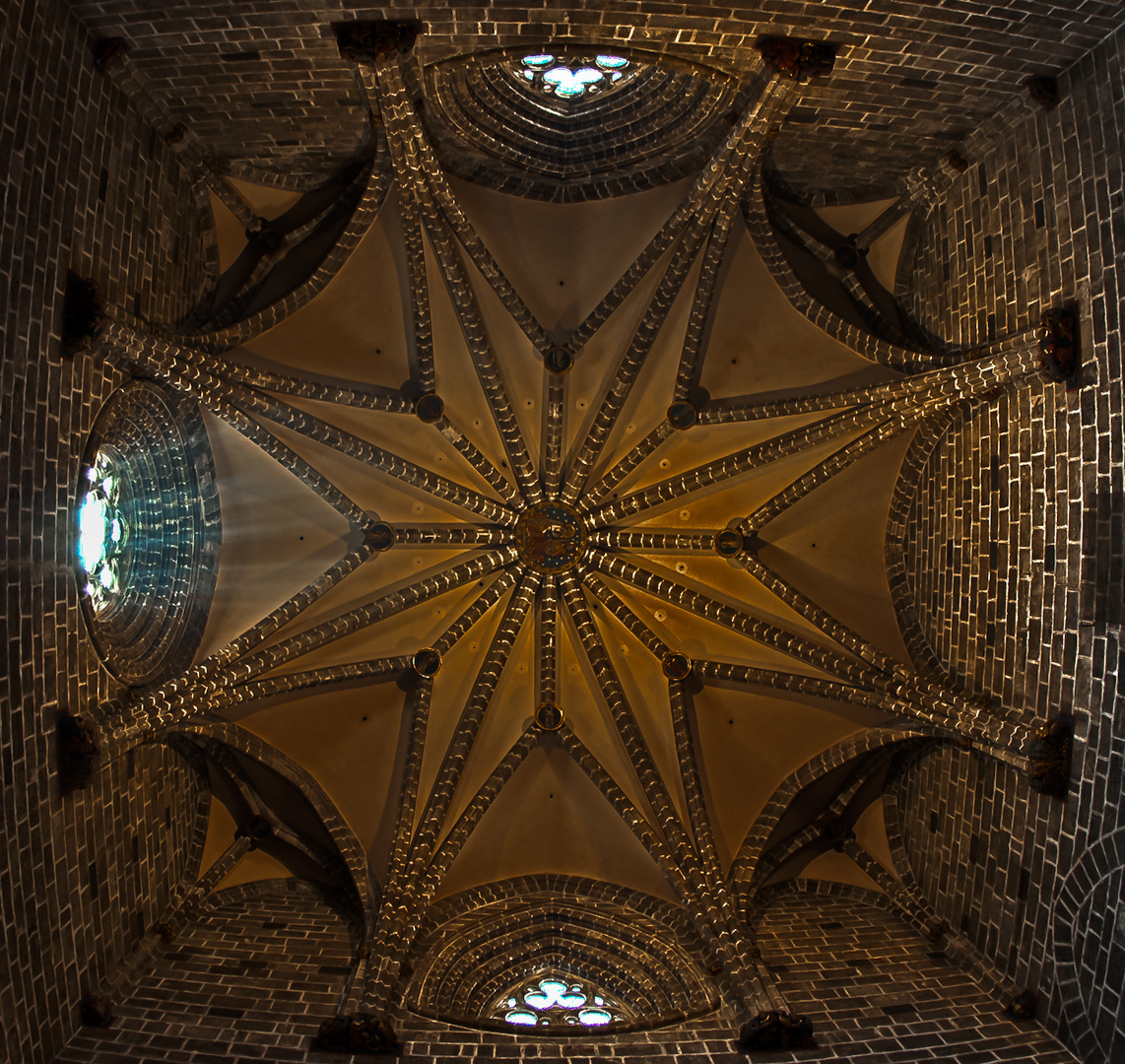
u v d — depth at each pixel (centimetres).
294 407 1552
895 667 1559
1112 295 1170
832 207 1577
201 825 1563
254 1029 1216
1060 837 1258
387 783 1628
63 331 1123
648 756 1658
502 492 1706
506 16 1191
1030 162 1311
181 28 1182
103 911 1267
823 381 1606
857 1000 1328
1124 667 1159
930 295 1534
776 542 1700
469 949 1509
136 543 1438
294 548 1636
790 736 1658
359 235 1502
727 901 1498
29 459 1070
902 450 1605
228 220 1516
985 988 1361
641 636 1703
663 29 1217
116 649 1326
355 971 1350
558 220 1611
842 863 1666
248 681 1515
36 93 1066
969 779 1470
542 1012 1464
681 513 1714
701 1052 1208
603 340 1662
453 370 1648
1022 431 1359
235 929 1484
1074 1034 1205
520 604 1712
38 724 1105
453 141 1483
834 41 1220
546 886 1652
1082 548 1238
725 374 1658
